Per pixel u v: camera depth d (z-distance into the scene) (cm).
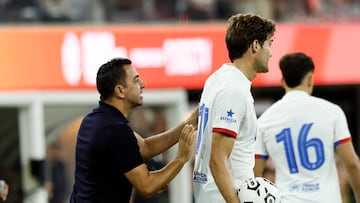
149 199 3344
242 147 1766
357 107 3975
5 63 3178
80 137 1803
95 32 3281
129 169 1758
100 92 1819
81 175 1794
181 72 3353
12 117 3222
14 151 3222
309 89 2109
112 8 3700
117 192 1777
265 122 2095
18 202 3198
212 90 1772
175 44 3350
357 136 3962
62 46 3238
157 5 3762
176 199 3366
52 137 3284
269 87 3909
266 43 1786
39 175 3203
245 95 1742
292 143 2066
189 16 3747
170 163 1795
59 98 3225
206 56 3372
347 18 3875
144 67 3322
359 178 2064
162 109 3362
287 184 2073
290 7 3850
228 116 1722
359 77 3488
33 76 3203
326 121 2059
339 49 3478
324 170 2061
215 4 3781
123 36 3300
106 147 1756
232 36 1778
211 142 1739
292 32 3444
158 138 1966
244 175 1759
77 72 3250
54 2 3609
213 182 1775
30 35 3209
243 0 3809
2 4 3547
